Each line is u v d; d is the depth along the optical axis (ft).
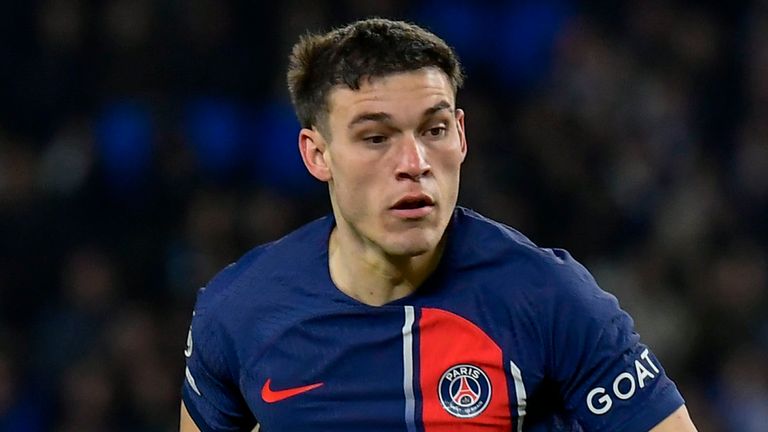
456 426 34.94
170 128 103.45
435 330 35.40
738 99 112.88
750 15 117.29
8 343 96.27
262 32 108.68
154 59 106.83
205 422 39.70
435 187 34.42
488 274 35.60
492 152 103.24
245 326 37.22
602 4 115.85
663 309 95.71
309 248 37.73
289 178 105.09
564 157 103.09
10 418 93.15
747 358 94.89
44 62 107.14
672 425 34.55
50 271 99.66
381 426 35.45
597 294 35.09
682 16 116.47
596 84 110.01
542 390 35.24
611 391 34.47
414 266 35.63
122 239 99.71
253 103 107.34
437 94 34.35
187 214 100.42
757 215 105.29
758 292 98.37
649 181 103.60
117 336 93.25
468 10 114.32
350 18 109.19
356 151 34.73
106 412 91.09
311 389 36.04
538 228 100.37
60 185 102.42
